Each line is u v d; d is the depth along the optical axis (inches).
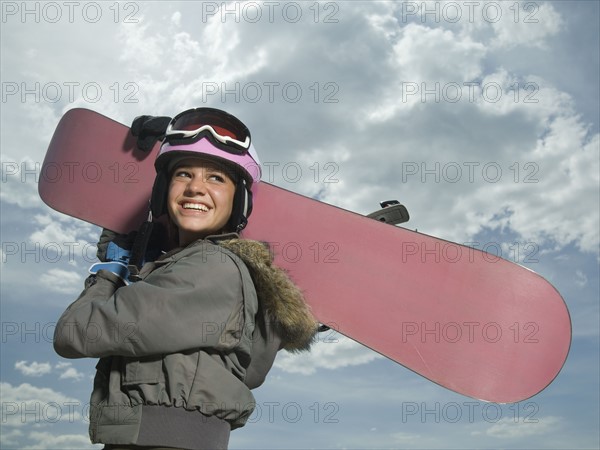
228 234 63.1
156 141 98.4
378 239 96.2
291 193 97.7
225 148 64.9
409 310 93.7
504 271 94.1
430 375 91.1
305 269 94.7
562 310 92.0
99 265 65.3
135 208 96.7
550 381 90.4
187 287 55.8
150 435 52.9
